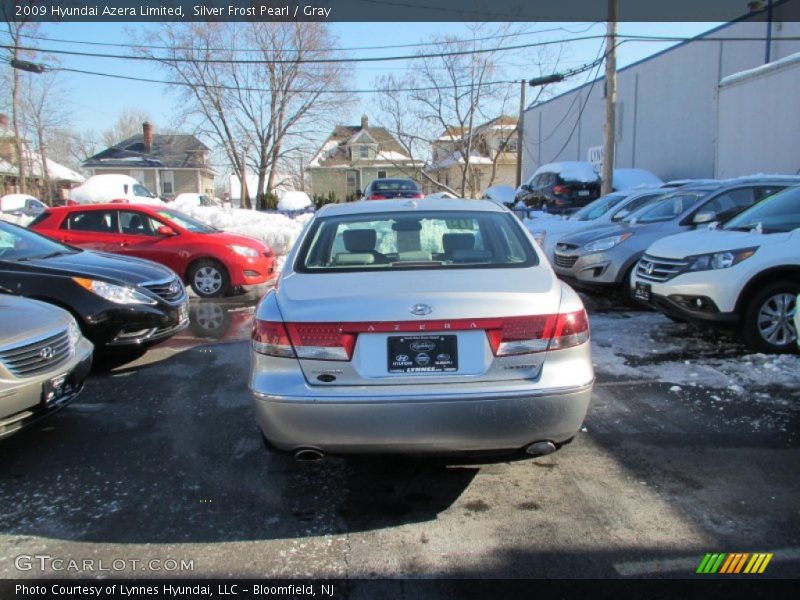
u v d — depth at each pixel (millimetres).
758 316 5754
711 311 5875
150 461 3963
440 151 39000
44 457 4035
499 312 3000
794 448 3908
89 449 4156
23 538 3105
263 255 10180
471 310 2986
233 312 8797
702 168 20375
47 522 3252
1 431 3752
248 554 2947
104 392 5297
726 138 12258
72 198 26812
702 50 20156
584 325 3174
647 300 6602
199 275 9852
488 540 3020
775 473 3594
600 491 3455
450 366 2998
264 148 36531
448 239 3838
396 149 51188
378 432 2967
